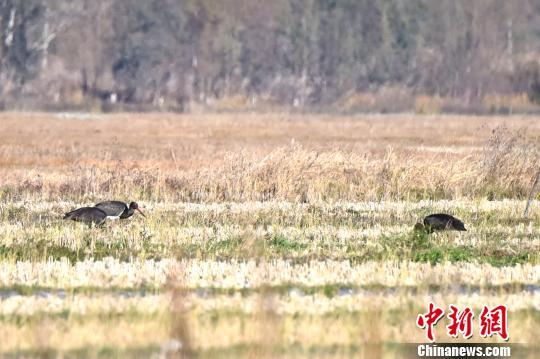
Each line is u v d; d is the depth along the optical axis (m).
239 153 111.19
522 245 73.50
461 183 105.19
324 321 49.25
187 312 49.38
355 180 105.81
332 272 61.22
